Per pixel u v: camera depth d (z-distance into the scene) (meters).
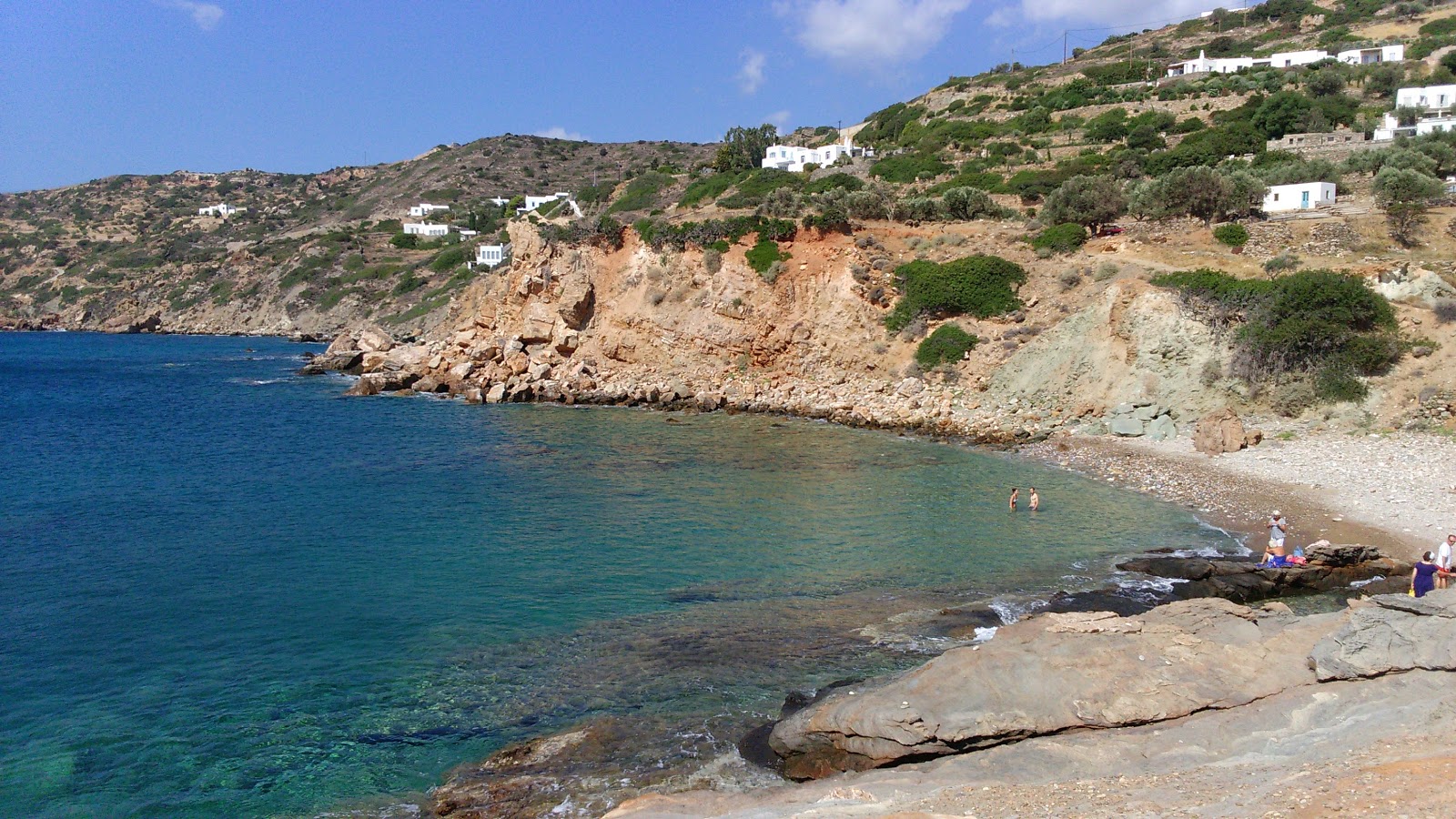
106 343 114.75
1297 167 57.97
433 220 166.75
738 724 15.58
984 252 54.09
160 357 94.38
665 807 12.48
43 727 15.91
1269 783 10.76
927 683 14.84
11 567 24.42
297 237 161.38
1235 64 95.56
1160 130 78.88
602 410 53.22
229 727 15.87
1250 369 39.03
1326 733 12.38
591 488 33.41
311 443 43.09
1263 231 48.81
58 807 13.57
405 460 38.97
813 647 18.55
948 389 48.56
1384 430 34.62
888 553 25.05
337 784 14.12
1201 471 33.56
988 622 19.50
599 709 16.25
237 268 148.12
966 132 91.38
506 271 66.00
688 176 108.12
